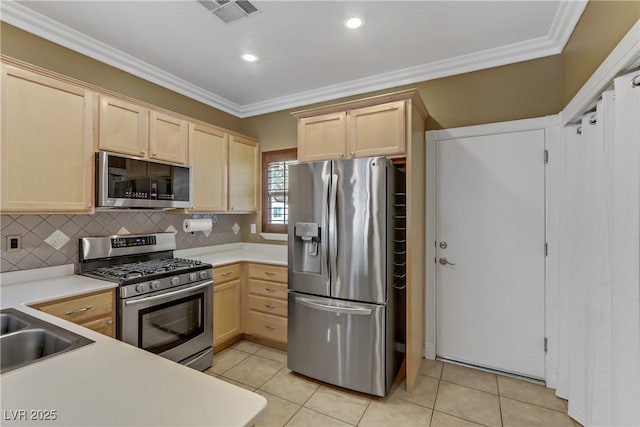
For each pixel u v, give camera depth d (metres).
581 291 1.93
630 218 1.31
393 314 2.36
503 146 2.53
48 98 1.95
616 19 1.42
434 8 2.00
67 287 1.92
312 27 2.21
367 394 2.27
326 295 2.35
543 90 2.40
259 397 0.80
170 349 2.30
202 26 2.20
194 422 0.69
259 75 2.97
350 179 2.26
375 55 2.59
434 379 2.46
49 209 1.95
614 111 1.42
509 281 2.52
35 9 2.01
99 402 0.76
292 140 3.53
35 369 0.92
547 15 2.06
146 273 2.23
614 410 1.40
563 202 2.23
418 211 2.55
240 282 3.10
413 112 2.37
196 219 3.16
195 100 3.31
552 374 2.35
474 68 2.63
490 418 2.00
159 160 2.55
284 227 3.56
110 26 2.20
